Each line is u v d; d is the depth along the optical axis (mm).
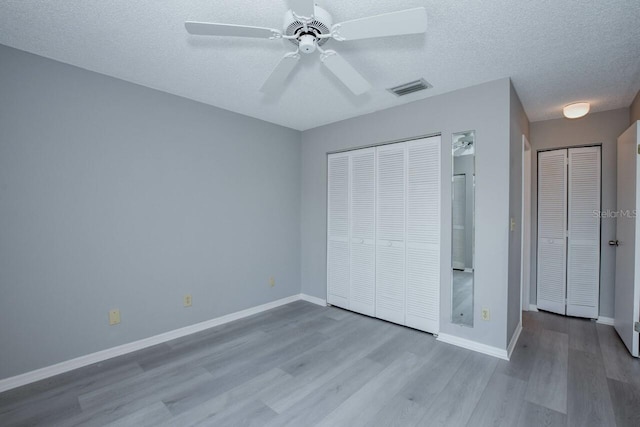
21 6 1612
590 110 3225
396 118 3121
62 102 2240
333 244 3785
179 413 1822
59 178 2230
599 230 3275
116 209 2504
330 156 3807
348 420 1768
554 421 1746
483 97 2564
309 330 3066
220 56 2154
